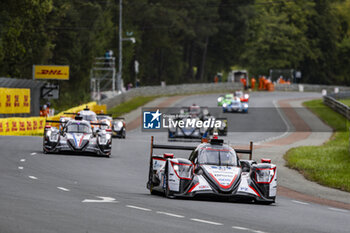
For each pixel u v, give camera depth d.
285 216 33.22
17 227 23.75
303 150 93.69
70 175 49.91
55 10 197.25
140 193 40.72
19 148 73.44
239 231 26.28
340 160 77.31
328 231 28.61
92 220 26.45
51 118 120.00
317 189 53.88
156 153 80.44
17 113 124.81
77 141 67.25
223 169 38.72
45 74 148.38
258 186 38.03
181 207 33.34
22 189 36.94
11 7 164.50
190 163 38.25
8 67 170.12
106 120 105.12
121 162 65.69
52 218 26.31
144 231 24.66
